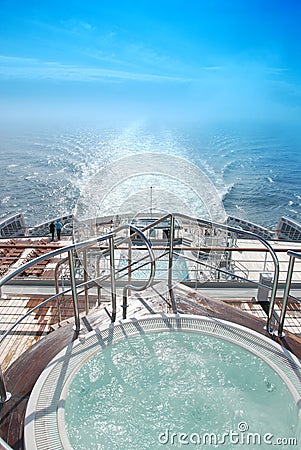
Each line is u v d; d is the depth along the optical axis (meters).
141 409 2.04
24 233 11.33
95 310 3.35
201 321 2.87
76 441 1.81
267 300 4.75
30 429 1.83
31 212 22.61
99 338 2.65
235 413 2.01
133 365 2.40
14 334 3.97
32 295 4.90
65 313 4.36
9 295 4.94
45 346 2.62
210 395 2.16
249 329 2.76
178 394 2.16
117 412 2.02
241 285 5.02
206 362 2.44
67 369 2.31
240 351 2.53
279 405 2.05
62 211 22.56
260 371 2.33
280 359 2.41
